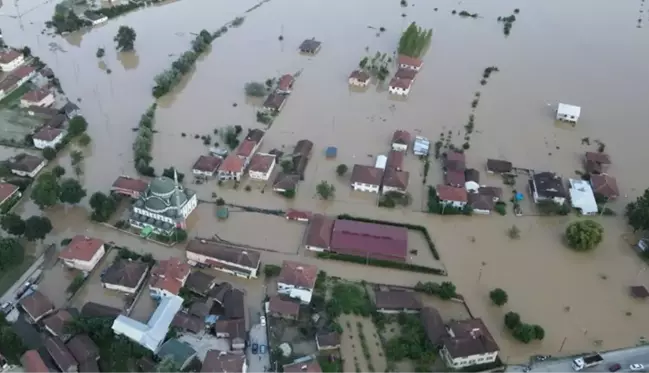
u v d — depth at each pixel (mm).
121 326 134125
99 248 156000
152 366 128000
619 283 158125
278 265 158000
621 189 192125
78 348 129375
